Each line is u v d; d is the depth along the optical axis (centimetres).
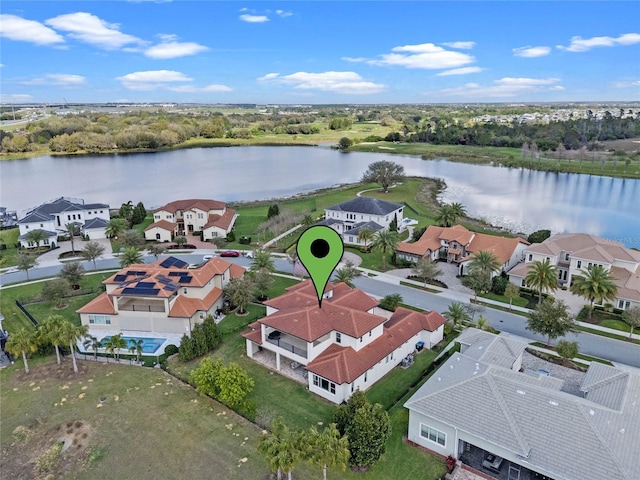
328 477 2998
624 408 3073
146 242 8619
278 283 6519
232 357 4531
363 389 3938
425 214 10806
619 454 2681
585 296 5247
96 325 5131
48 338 4197
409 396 3881
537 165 18725
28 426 3544
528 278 5569
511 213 11750
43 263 7544
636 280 5675
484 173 17862
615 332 5041
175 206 9338
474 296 6050
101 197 14000
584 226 10588
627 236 9800
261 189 15125
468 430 3006
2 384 4088
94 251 7206
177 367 4341
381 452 3059
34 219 8512
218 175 17938
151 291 4950
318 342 4047
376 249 7450
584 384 3581
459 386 3291
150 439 3366
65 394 3925
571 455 2734
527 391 3142
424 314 4828
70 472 3084
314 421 3556
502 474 2998
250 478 3000
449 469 3052
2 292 6275
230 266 6128
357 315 4188
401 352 4409
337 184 15700
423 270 6350
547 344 4762
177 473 3048
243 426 3497
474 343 4225
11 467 3164
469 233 7525
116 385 4047
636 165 18175
